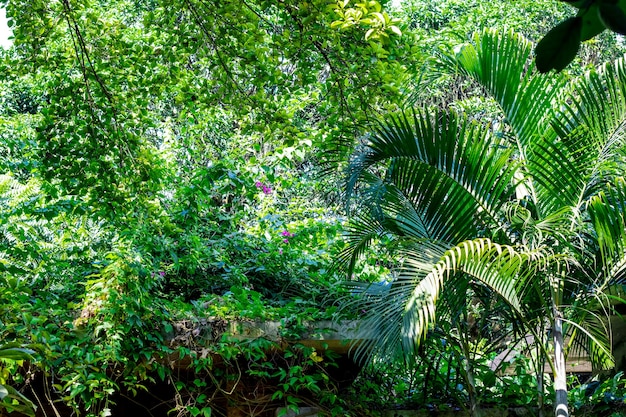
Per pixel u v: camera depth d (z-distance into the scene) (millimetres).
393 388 5926
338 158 5520
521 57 5359
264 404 5430
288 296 6398
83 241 6461
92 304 4949
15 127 9766
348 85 5555
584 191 5008
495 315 5414
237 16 5289
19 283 4699
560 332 4891
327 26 4992
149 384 5875
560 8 13648
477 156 4820
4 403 3105
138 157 5820
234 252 6578
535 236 4754
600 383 6059
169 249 6004
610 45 12391
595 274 5000
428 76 5645
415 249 4730
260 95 5508
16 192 6488
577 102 5098
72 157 5566
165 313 5164
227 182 6551
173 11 5594
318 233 6906
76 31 5496
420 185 4930
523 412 5664
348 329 5316
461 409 5707
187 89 5789
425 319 4363
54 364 4680
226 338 5113
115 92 5852
